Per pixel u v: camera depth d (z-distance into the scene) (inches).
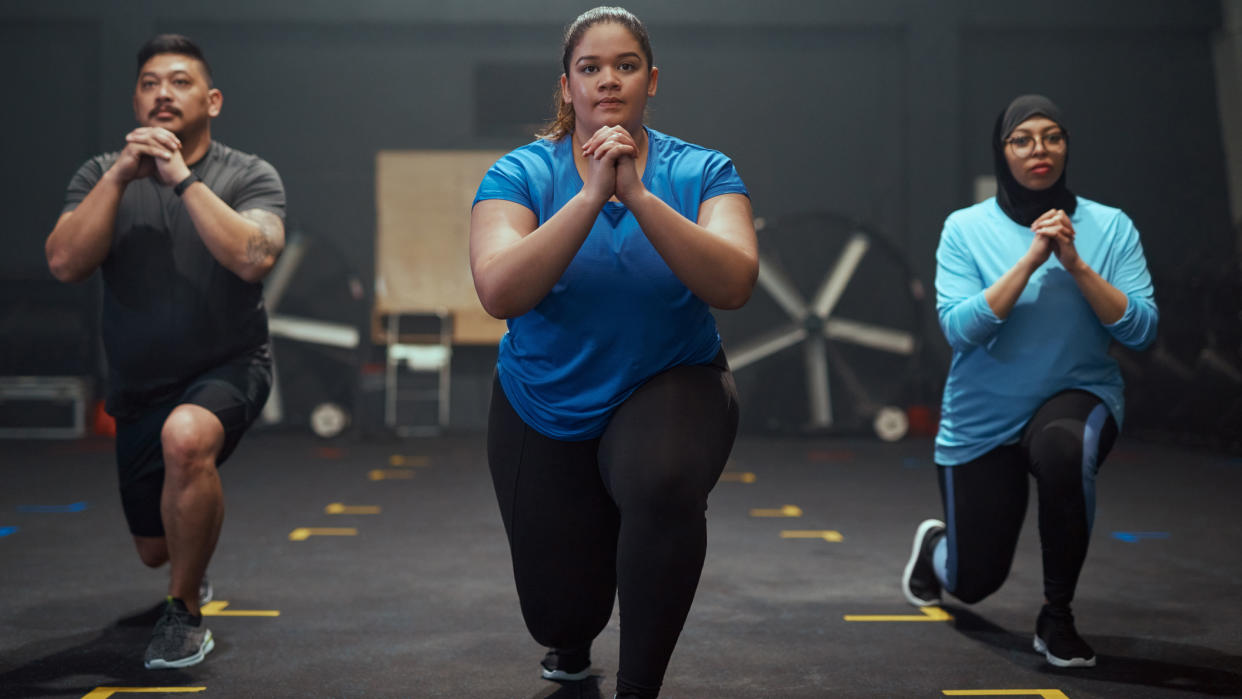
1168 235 401.4
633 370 65.8
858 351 357.7
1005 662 90.9
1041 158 93.6
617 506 67.7
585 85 65.2
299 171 394.0
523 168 68.4
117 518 175.3
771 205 400.5
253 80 394.0
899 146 401.1
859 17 397.7
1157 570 133.8
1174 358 341.1
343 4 391.9
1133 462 276.7
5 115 390.0
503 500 72.8
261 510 186.9
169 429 89.5
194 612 91.7
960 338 93.0
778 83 401.1
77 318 369.7
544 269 58.9
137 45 390.3
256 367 98.3
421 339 371.9
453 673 87.7
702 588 123.2
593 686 83.8
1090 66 403.2
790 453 304.3
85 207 91.0
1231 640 98.4
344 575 129.7
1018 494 96.3
